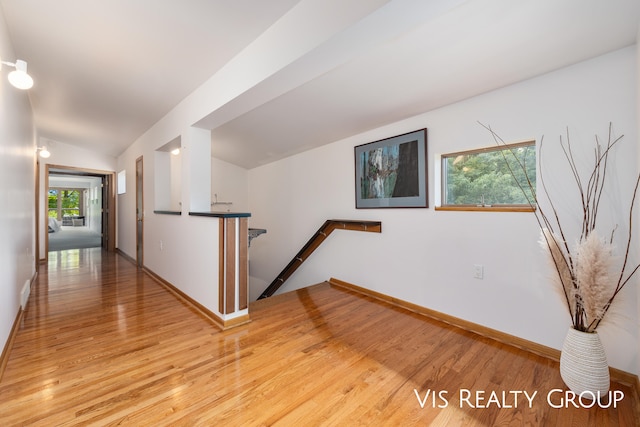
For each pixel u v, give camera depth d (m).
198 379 1.73
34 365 1.86
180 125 3.31
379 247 3.22
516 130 2.15
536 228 2.06
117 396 1.57
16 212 2.57
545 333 2.04
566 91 1.91
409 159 2.89
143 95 3.14
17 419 1.39
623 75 1.69
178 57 2.37
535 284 2.07
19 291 2.65
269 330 2.43
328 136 3.61
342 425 1.39
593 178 1.81
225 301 2.48
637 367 1.64
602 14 1.43
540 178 2.04
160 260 3.94
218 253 2.55
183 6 1.78
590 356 1.57
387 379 1.75
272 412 1.47
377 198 3.23
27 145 3.30
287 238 4.70
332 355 2.02
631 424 1.40
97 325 2.50
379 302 3.12
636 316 1.66
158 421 1.40
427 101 2.52
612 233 1.73
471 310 2.44
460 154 2.58
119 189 6.50
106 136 4.91
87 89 3.04
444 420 1.43
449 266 2.58
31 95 3.32
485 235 2.34
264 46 2.02
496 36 1.64
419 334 2.36
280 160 4.85
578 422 1.42
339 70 2.13
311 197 4.21
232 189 5.52
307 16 1.67
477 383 1.72
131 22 1.96
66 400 1.53
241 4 1.75
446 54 1.84
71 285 3.75
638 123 1.57
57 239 9.03
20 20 1.99
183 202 3.25
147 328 2.45
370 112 2.82
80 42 2.21
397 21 1.41
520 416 1.46
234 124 3.46
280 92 2.23
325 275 3.95
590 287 1.55
